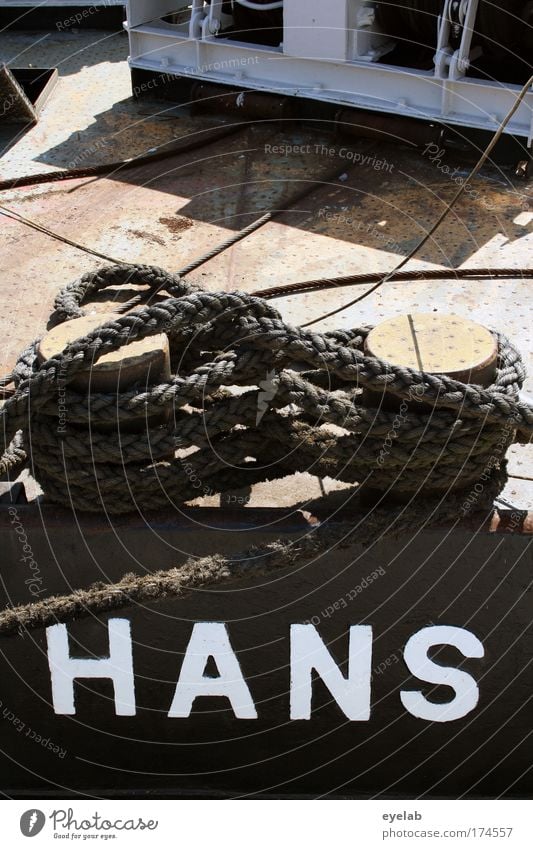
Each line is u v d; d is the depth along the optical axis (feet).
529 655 5.89
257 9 13.35
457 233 10.76
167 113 14.19
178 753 6.27
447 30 12.07
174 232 10.93
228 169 12.36
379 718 6.09
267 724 6.14
